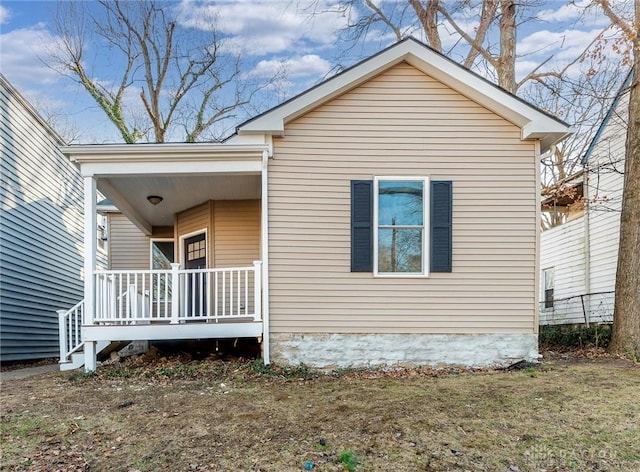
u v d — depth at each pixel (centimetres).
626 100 1004
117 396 523
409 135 665
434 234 654
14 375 734
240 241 886
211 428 415
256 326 649
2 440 395
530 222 659
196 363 687
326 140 661
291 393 525
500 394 497
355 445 371
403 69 670
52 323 1146
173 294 665
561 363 656
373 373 627
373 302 651
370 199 657
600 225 1059
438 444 371
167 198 870
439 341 651
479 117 667
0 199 895
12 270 943
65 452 371
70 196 1272
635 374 573
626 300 713
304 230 653
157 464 348
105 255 1524
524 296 654
